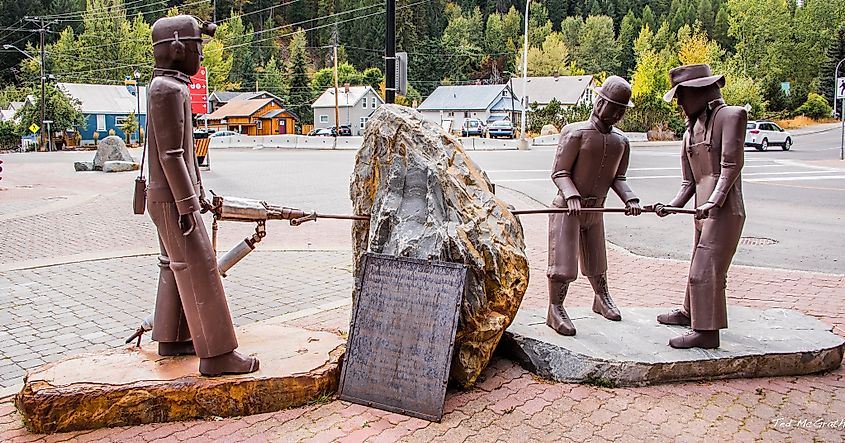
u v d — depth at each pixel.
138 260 9.80
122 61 77.19
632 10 106.38
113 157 26.89
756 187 18.92
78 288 8.09
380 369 4.55
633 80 57.38
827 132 55.97
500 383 4.93
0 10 75.31
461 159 5.18
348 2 95.75
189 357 4.81
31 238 11.75
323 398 4.59
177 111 4.19
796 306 7.08
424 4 90.56
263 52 96.62
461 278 4.50
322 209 14.90
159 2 86.12
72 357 4.84
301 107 85.19
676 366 4.89
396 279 4.71
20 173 25.83
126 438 4.11
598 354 4.94
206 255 4.39
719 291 5.08
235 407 4.38
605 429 4.22
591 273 5.78
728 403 4.61
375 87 84.56
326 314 6.89
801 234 11.80
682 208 5.42
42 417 4.18
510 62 91.50
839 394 4.80
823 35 76.19
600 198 5.43
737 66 74.69
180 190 4.22
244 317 6.89
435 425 4.24
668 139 50.56
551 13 110.81
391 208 4.95
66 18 79.81
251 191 18.16
